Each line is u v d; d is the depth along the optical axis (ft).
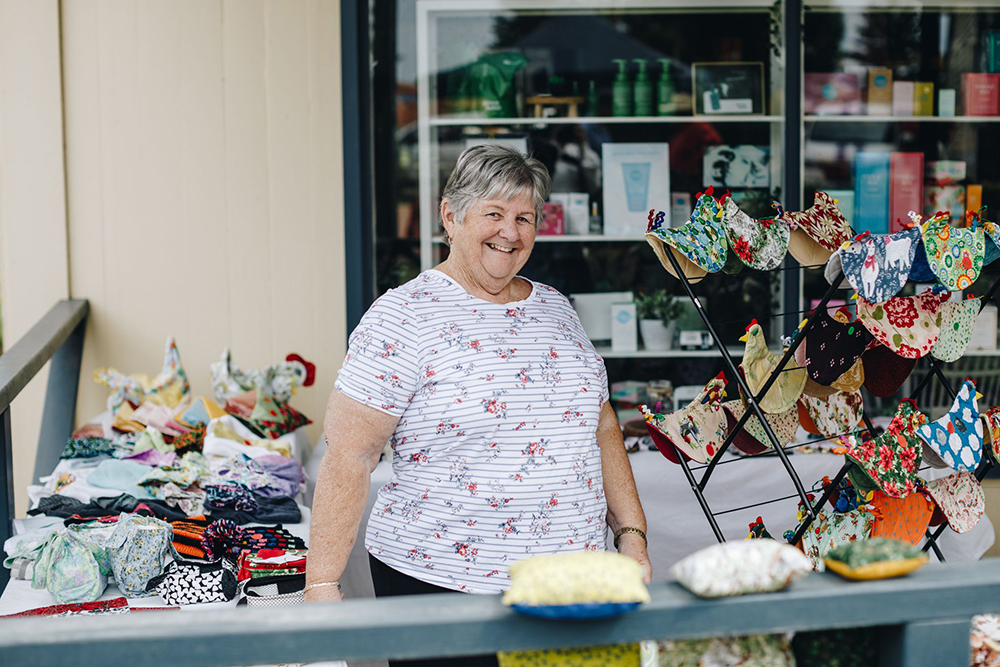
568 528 5.93
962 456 6.22
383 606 3.98
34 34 11.85
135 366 12.30
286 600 7.06
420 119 12.57
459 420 5.80
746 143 12.94
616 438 6.81
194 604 6.89
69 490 8.65
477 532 5.82
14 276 12.05
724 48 12.89
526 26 12.75
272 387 11.27
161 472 8.75
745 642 4.45
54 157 11.98
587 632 3.95
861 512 6.59
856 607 4.06
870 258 5.74
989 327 12.44
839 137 12.83
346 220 12.17
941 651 4.14
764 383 6.73
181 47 12.03
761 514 10.27
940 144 12.85
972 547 9.98
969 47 12.77
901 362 7.41
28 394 12.21
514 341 6.00
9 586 7.13
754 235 6.73
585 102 12.92
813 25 12.74
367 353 5.90
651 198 13.00
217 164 12.17
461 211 6.04
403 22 12.42
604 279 13.10
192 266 12.28
